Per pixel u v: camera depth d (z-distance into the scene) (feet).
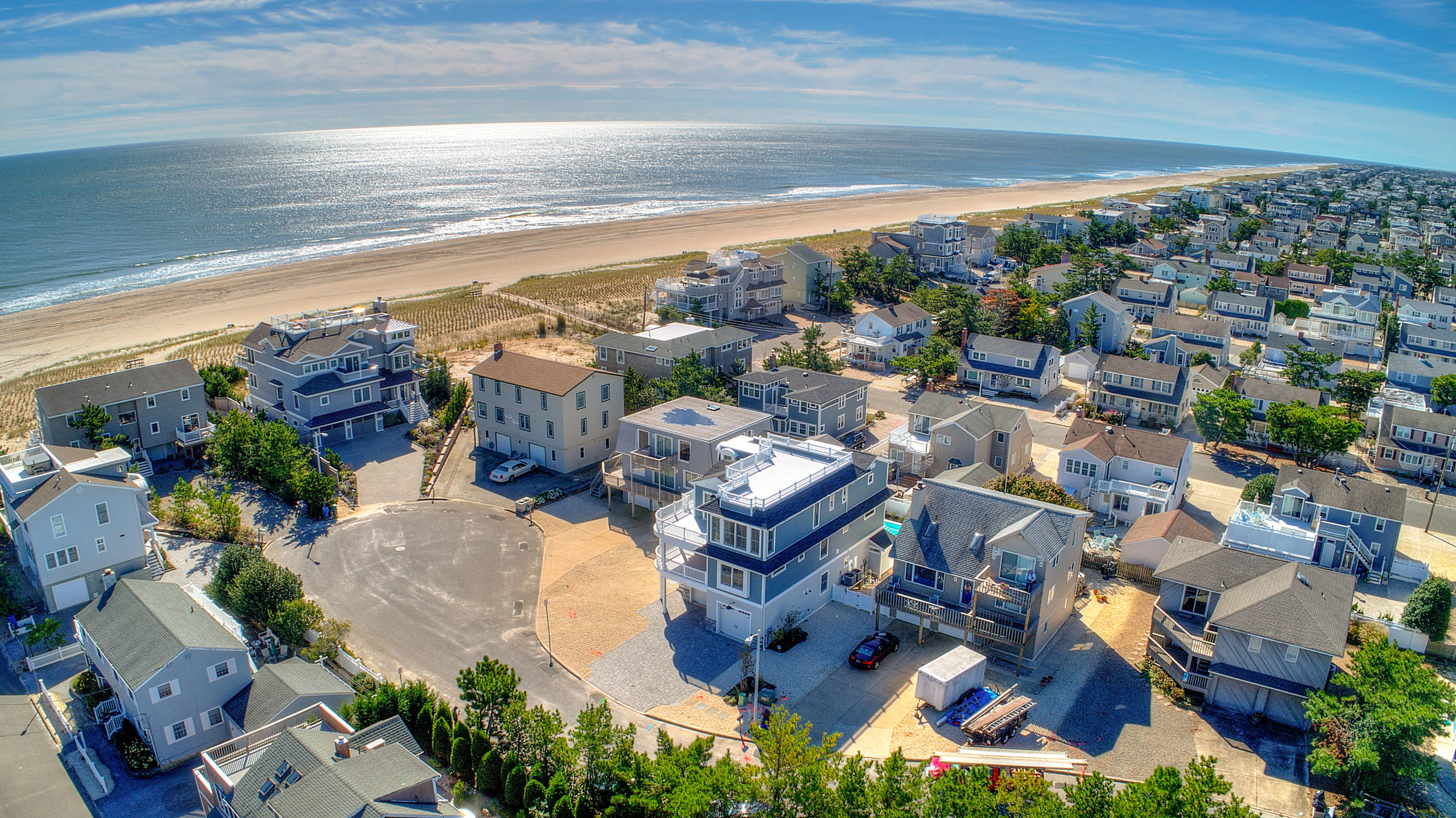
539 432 230.07
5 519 176.65
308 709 119.03
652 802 100.78
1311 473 197.57
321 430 243.40
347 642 151.33
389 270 539.29
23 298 474.49
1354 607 166.40
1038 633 147.74
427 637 153.58
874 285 472.85
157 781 121.49
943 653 150.82
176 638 125.80
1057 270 476.54
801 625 159.43
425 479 223.30
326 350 246.27
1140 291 442.09
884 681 141.90
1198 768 95.50
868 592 167.94
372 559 182.09
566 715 131.64
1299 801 115.44
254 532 193.06
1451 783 119.75
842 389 258.16
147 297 463.83
